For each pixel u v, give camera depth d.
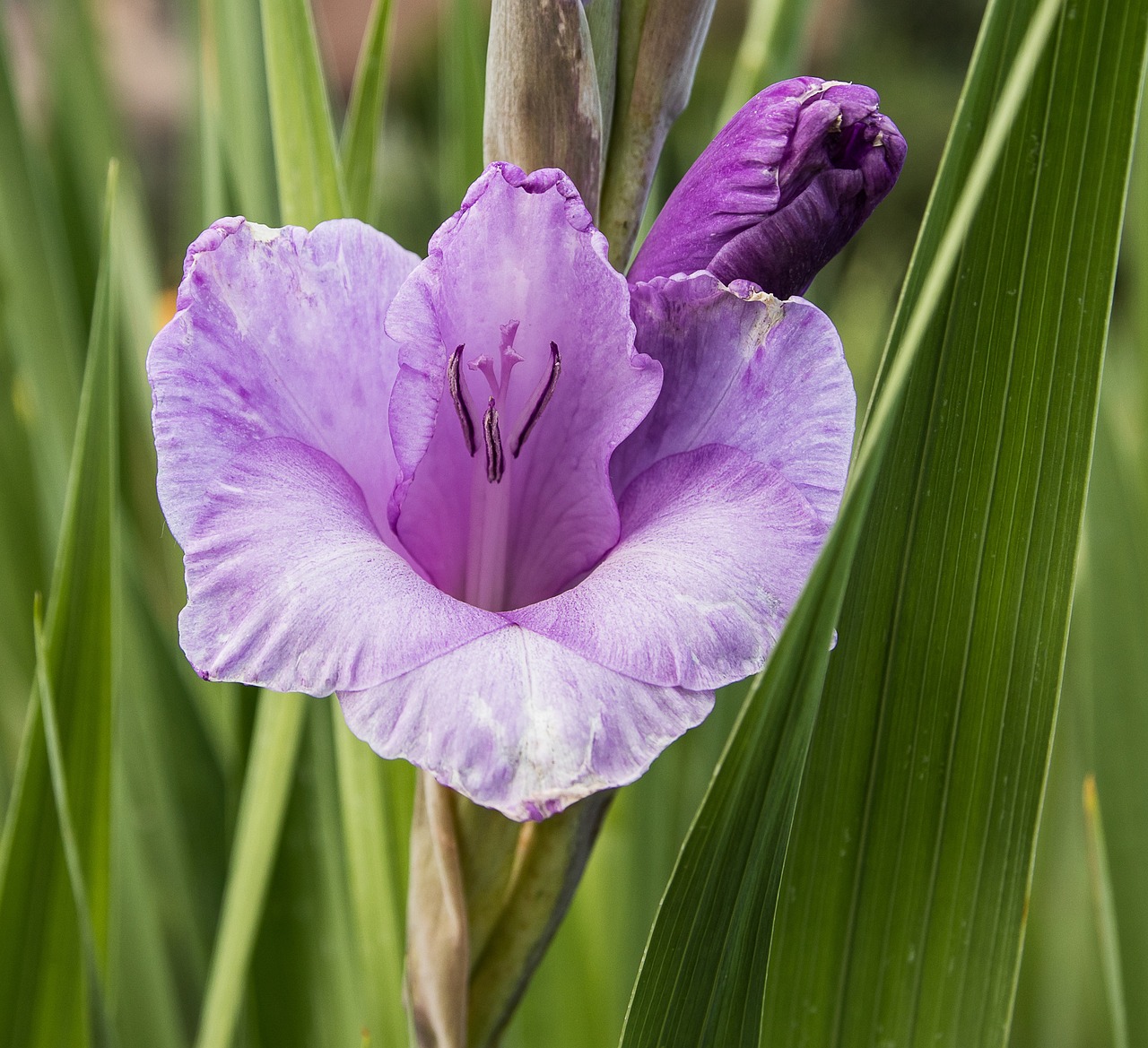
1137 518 0.73
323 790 0.73
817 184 0.61
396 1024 0.70
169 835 0.77
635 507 0.61
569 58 0.61
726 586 0.59
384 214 1.03
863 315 1.12
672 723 0.58
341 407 0.61
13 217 0.75
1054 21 0.60
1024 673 0.63
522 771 0.58
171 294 0.86
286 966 0.73
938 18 2.75
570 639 0.59
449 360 0.61
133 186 0.83
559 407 0.62
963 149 0.60
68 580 0.66
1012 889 0.63
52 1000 0.67
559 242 0.61
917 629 0.62
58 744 0.64
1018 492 0.62
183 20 0.91
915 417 0.62
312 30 0.66
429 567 0.63
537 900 0.62
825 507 0.60
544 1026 0.75
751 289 0.60
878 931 0.63
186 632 0.58
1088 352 0.61
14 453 0.77
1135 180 0.75
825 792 0.63
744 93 0.73
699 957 0.61
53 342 0.76
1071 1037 0.83
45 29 0.91
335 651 0.58
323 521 0.59
